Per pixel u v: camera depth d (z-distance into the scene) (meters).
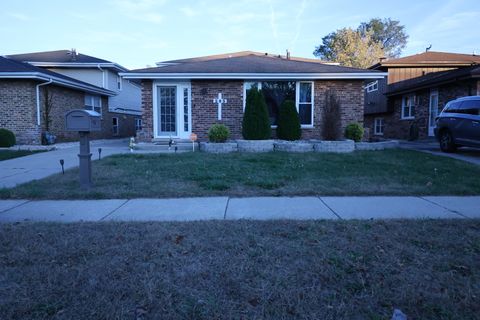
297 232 4.18
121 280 3.03
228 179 7.28
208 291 2.87
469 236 4.03
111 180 7.23
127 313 2.58
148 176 7.65
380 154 11.14
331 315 2.57
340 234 4.09
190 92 14.16
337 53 46.66
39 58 24.62
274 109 14.39
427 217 4.83
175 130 14.52
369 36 47.66
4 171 8.73
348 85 14.19
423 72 22.16
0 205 5.62
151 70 13.86
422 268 3.24
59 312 2.59
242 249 3.66
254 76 13.69
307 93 14.37
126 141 21.28
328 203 5.66
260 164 9.07
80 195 6.11
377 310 2.64
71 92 19.41
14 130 15.97
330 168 8.52
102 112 23.41
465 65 21.33
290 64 15.56
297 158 10.13
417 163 9.33
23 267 3.29
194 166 8.82
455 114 11.84
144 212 5.19
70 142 18.70
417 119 19.70
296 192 6.27
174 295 2.81
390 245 3.76
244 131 12.51
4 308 2.63
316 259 3.41
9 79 15.75
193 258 3.45
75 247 3.73
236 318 2.53
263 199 5.92
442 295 2.79
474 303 2.71
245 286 2.93
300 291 2.86
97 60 24.55
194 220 4.74
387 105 23.12
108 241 3.89
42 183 7.04
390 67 22.47
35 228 4.35
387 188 6.51
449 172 8.08
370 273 3.15
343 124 14.25
